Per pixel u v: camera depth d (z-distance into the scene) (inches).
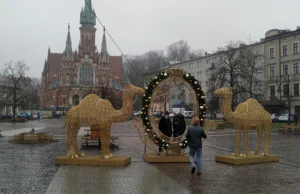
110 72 4126.5
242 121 508.7
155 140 517.7
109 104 491.2
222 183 361.7
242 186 347.9
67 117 484.7
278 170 443.2
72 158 479.2
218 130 1400.1
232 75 1742.1
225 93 508.4
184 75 542.3
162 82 537.0
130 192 318.7
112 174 407.5
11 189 329.4
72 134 486.3
